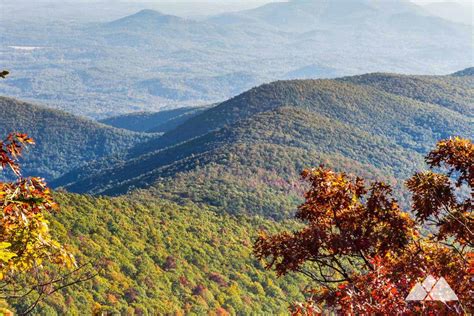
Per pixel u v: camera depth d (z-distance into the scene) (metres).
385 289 7.30
